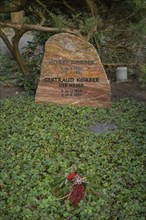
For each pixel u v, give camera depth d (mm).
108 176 2619
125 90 4508
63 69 3834
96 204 2307
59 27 4000
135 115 3598
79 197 2352
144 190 2457
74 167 2666
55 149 2998
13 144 3033
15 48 4539
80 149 2975
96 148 3000
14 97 4141
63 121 3479
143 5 4477
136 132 3236
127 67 4855
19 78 4773
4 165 2748
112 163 2787
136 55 5191
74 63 3805
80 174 2602
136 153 2920
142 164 2770
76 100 3879
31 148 2984
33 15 4625
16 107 3820
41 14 4395
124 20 4723
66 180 2451
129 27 4582
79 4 4680
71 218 2209
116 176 2602
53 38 3773
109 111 3736
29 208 2309
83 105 3875
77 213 2252
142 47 4801
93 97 3840
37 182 2523
